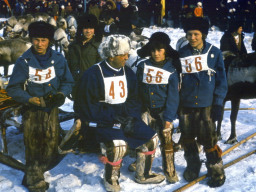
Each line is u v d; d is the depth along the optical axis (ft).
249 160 13.17
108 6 32.17
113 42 10.04
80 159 13.71
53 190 11.43
